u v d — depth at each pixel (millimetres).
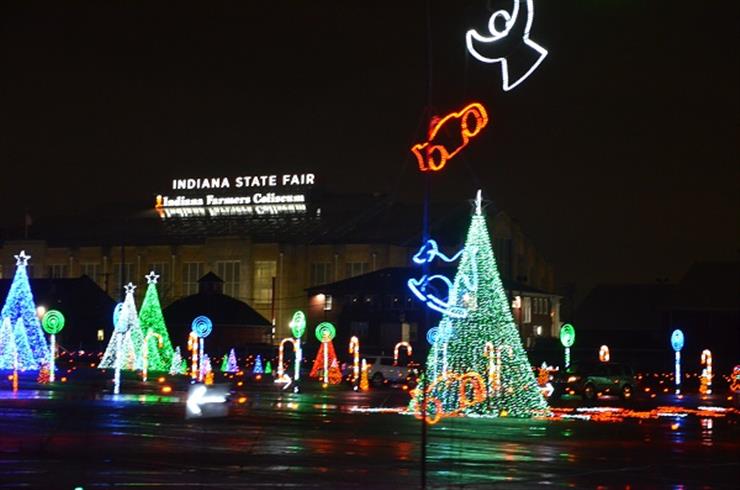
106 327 106562
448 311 36125
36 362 67500
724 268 99250
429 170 26312
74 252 123938
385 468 20500
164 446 24047
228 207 124062
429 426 31438
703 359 66438
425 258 35719
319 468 20297
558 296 108500
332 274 112188
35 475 18594
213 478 18531
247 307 105875
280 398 48219
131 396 46656
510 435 29062
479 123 25172
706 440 28844
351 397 49812
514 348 36375
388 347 93312
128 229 127750
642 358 89562
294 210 120750
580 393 51312
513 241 111250
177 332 100000
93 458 21391
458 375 36125
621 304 124000
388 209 116312
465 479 19062
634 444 27125
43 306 99812
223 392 27047
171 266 118938
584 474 20297
